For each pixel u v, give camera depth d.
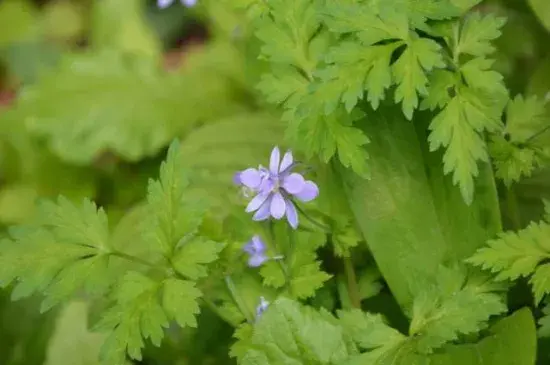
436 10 0.53
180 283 0.52
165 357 0.60
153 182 0.53
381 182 0.55
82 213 0.54
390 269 0.54
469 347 0.52
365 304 0.57
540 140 0.55
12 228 0.53
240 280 0.55
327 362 0.51
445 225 0.54
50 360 0.62
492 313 0.52
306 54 0.54
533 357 0.51
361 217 0.54
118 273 0.58
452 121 0.52
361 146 0.54
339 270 0.56
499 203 0.56
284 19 0.54
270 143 0.61
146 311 0.52
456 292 0.53
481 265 0.53
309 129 0.53
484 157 0.52
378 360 0.52
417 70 0.52
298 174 0.52
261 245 0.53
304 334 0.52
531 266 0.52
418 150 0.55
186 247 0.53
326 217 0.55
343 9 0.52
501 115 0.55
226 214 0.58
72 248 0.53
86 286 0.53
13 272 0.53
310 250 0.54
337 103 0.52
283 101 0.55
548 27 0.58
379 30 0.52
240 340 0.53
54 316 0.64
